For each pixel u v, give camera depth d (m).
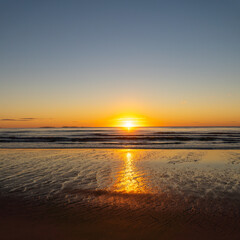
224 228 4.98
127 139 33.16
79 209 6.05
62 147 22.09
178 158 14.89
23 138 35.06
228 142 27.52
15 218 5.47
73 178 9.48
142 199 6.86
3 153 17.47
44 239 4.52
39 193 7.43
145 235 4.72
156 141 29.64
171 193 7.45
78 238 4.58
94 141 29.72
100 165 12.41
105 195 7.24
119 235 4.72
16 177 9.64
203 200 6.75
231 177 9.66
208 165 12.42
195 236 4.68
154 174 10.25
